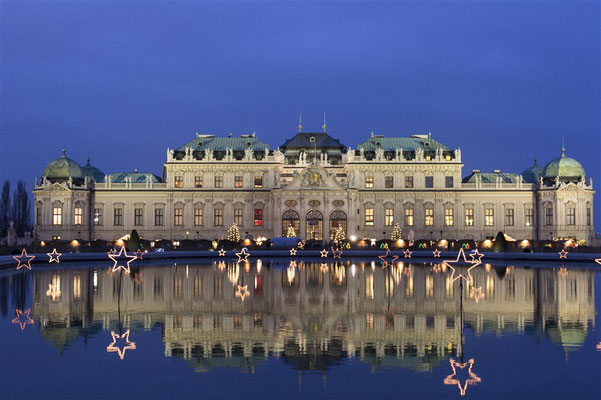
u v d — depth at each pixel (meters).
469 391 28.05
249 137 170.38
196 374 30.53
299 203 155.38
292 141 175.00
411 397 27.38
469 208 162.88
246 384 29.02
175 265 95.69
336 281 68.31
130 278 72.19
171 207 162.38
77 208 159.38
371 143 167.88
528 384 28.98
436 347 35.66
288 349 35.09
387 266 92.38
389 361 32.72
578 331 39.88
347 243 139.25
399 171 162.88
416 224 161.88
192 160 162.50
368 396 27.48
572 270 84.69
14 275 76.00
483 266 92.56
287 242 137.50
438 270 84.06
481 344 36.25
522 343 36.53
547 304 50.75
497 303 51.22
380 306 49.56
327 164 168.00
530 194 162.38
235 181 163.00
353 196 156.75
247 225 161.62
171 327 41.03
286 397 27.38
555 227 158.88
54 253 102.81
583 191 157.50
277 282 67.38
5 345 36.12
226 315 45.47
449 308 48.75
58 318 44.44
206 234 161.88
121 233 162.38
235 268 88.62
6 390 28.22
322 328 40.69
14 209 183.50
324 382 29.31
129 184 162.50
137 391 28.09
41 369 31.34
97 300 53.19
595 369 31.23
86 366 31.84
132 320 43.56
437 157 162.62
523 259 108.31
